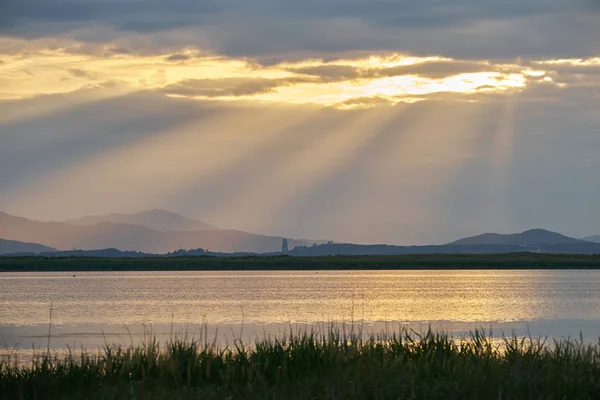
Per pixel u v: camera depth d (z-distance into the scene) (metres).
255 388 23.33
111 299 128.75
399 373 24.66
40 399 23.33
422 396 22.64
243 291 158.00
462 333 64.88
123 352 29.55
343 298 129.25
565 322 80.25
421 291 156.00
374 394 22.30
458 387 23.19
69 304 115.31
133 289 170.50
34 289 172.00
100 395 23.06
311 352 27.41
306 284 199.00
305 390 23.05
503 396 22.58
